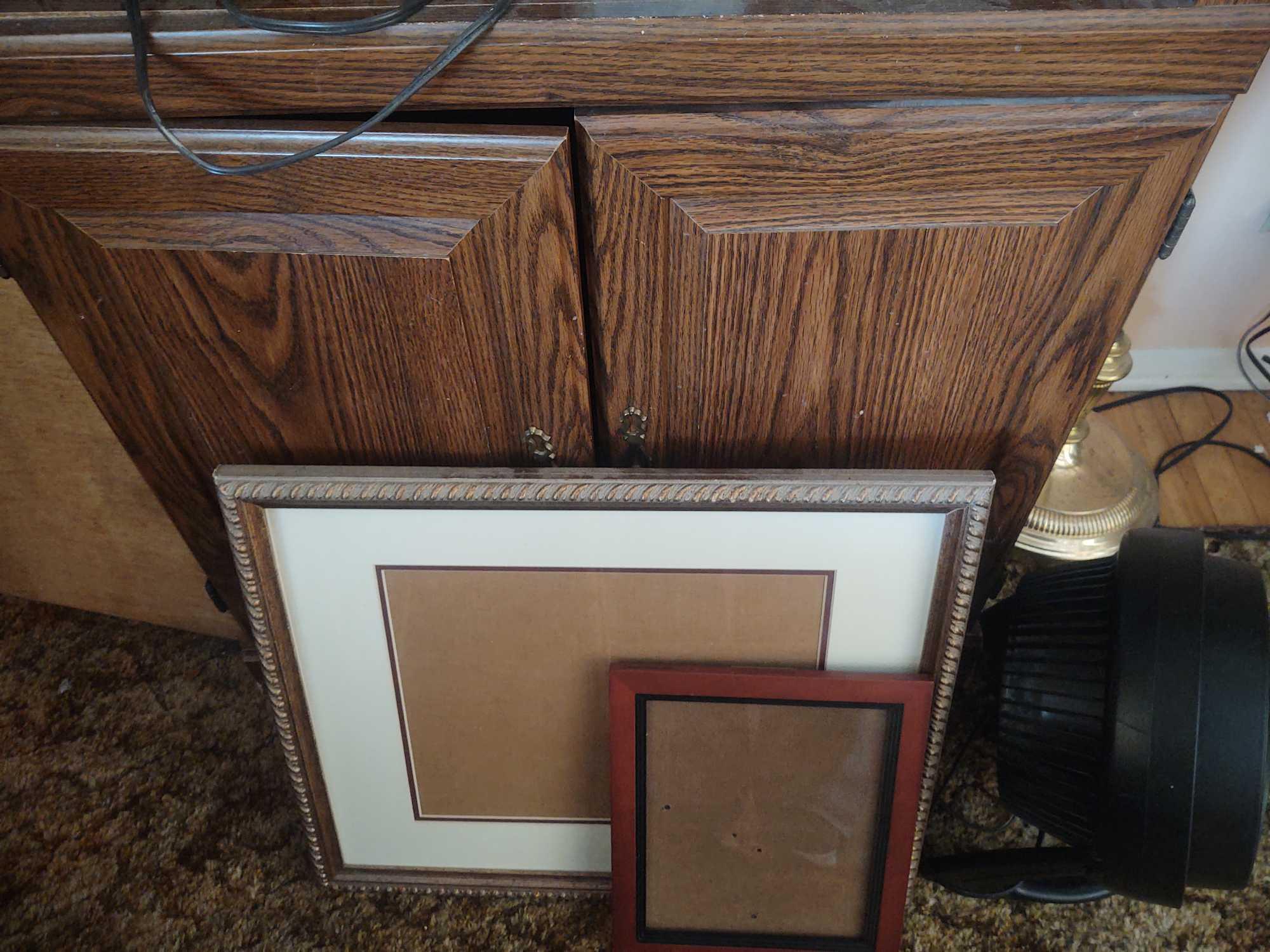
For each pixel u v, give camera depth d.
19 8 0.59
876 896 0.89
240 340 0.73
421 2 0.56
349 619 0.86
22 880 0.97
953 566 0.79
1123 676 0.77
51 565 1.10
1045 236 0.66
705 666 0.85
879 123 0.61
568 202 0.64
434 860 0.98
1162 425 1.34
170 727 1.08
